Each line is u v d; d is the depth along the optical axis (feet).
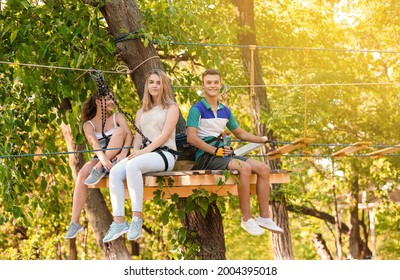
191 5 36.06
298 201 63.31
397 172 56.90
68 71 30.73
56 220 54.29
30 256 53.52
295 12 55.01
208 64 36.01
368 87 55.11
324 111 48.03
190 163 25.02
